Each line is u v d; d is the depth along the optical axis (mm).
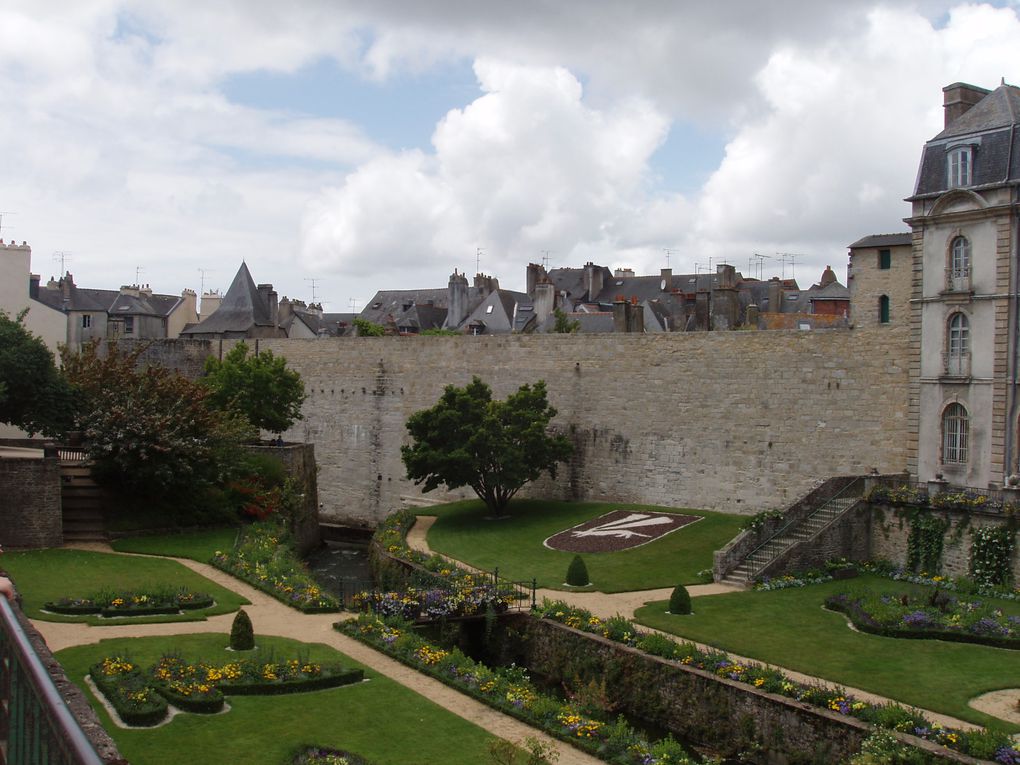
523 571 35844
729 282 63594
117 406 41938
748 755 21625
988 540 31406
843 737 19797
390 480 57375
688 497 44531
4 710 9172
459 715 21234
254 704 20938
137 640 25000
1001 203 34250
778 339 41688
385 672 24031
